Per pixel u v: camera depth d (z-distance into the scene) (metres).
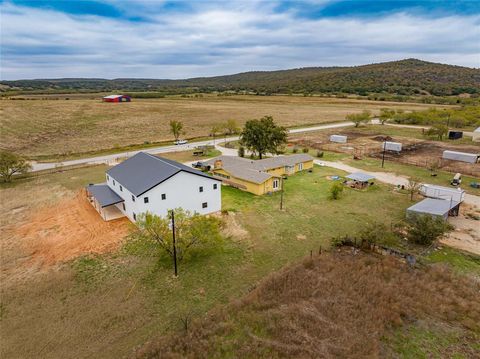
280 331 16.83
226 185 42.47
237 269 23.16
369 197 37.22
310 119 108.00
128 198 30.45
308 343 16.03
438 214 28.22
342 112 124.31
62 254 25.09
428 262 23.30
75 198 37.19
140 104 143.62
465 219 30.88
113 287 21.06
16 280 21.84
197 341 16.19
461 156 53.53
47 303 19.56
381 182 42.88
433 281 21.00
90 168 51.47
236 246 26.36
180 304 19.41
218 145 70.44
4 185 42.53
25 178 45.78
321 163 53.59
